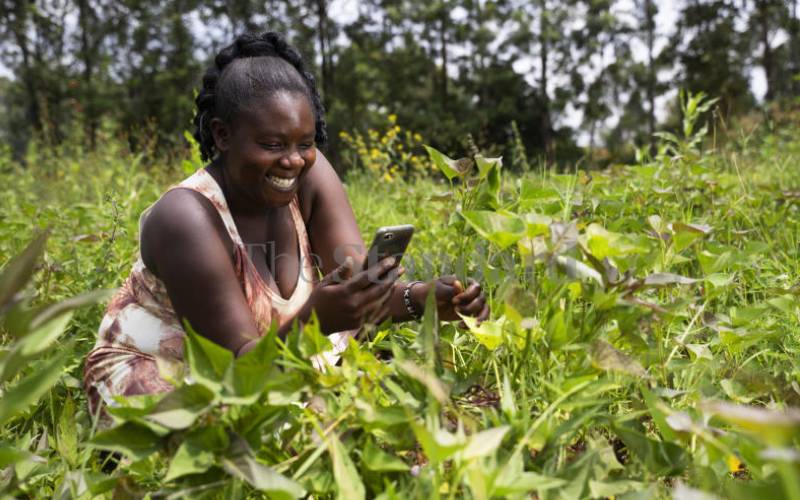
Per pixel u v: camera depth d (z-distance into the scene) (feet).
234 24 100.17
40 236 3.23
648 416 5.05
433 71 117.29
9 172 31.19
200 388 3.60
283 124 5.58
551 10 110.63
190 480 3.76
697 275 7.66
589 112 114.42
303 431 4.39
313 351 4.14
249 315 5.67
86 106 95.04
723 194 10.59
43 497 4.44
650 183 10.05
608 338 5.01
